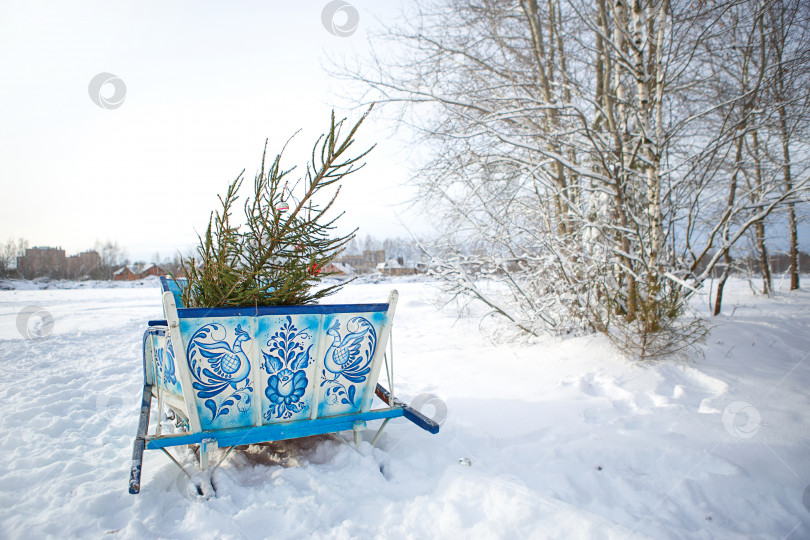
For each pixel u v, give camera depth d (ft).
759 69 24.77
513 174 26.27
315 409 9.62
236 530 7.30
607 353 18.75
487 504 8.12
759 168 28.45
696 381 15.83
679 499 8.43
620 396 14.79
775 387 14.51
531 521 7.50
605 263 21.62
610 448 10.37
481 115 25.90
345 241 11.25
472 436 11.69
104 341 30.17
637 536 6.91
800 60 22.53
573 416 12.91
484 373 18.49
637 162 24.59
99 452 10.66
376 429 12.01
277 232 10.26
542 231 25.75
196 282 10.92
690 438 10.84
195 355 8.48
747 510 8.20
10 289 142.00
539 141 25.71
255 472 9.47
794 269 57.41
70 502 7.86
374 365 10.14
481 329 28.04
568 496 8.62
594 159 25.22
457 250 26.03
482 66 29.63
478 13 30.40
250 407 9.12
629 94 27.32
